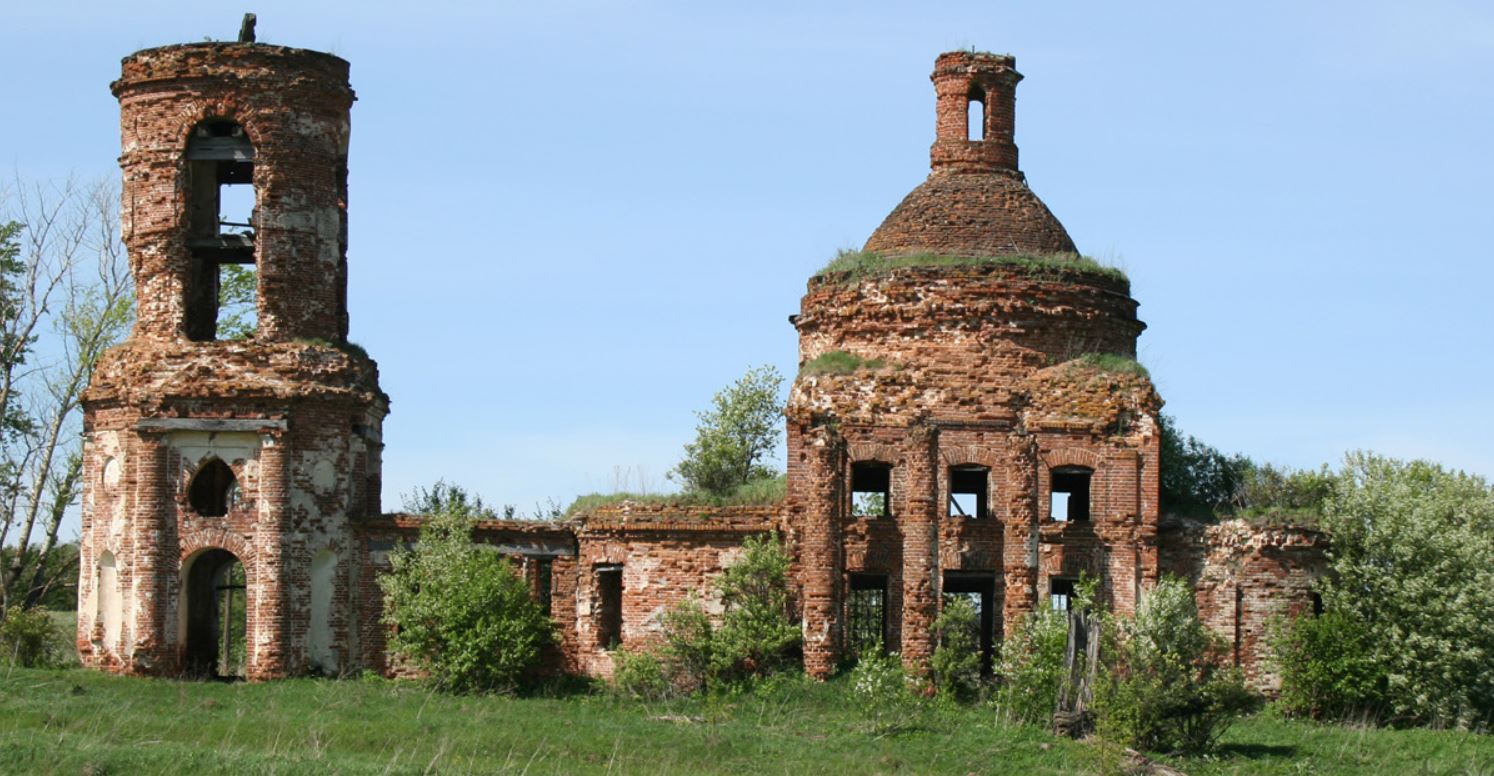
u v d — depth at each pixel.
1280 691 51.91
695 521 53.53
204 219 56.81
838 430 52.72
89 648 53.91
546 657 53.75
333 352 54.94
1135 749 44.41
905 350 54.22
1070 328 54.56
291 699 48.34
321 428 54.19
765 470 69.94
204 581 55.50
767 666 52.03
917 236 56.69
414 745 42.28
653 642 53.28
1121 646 45.97
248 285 71.94
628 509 53.91
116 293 68.38
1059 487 57.03
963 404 53.19
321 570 53.97
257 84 54.97
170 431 53.47
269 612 53.06
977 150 58.06
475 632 51.47
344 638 54.06
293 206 55.16
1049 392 53.44
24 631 55.72
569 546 54.31
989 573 52.72
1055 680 47.53
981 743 44.69
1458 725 50.81
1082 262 55.41
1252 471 56.16
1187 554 53.06
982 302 53.97
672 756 42.66
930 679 50.75
